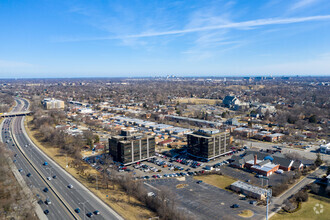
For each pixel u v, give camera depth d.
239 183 179.00
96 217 137.50
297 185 183.00
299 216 139.50
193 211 145.12
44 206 149.88
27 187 174.38
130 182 176.00
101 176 198.38
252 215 140.88
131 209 146.88
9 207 145.25
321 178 195.25
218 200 159.38
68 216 138.75
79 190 171.88
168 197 153.00
